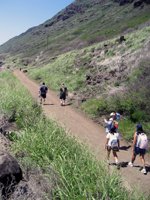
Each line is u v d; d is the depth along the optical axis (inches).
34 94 1461.6
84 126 850.1
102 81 1373.0
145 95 927.7
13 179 309.1
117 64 1526.8
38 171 372.5
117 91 1084.5
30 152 427.2
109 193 339.9
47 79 2016.5
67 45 4473.4
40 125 545.0
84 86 1419.8
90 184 347.9
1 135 442.6
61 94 1162.6
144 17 4281.5
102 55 1861.5
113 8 7283.5
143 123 809.5
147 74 1115.3
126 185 426.3
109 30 4222.4
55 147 439.8
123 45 1788.9
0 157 313.6
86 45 3622.0
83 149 466.9
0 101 665.0
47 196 320.5
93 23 6614.2
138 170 543.8
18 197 295.0
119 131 794.8
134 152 548.1
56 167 379.9
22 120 583.8
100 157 567.2
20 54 7091.5
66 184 351.6
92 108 1019.3
